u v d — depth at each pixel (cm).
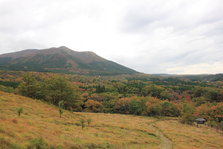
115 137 2852
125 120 6562
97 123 4341
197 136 4694
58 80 6419
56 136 1800
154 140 3475
